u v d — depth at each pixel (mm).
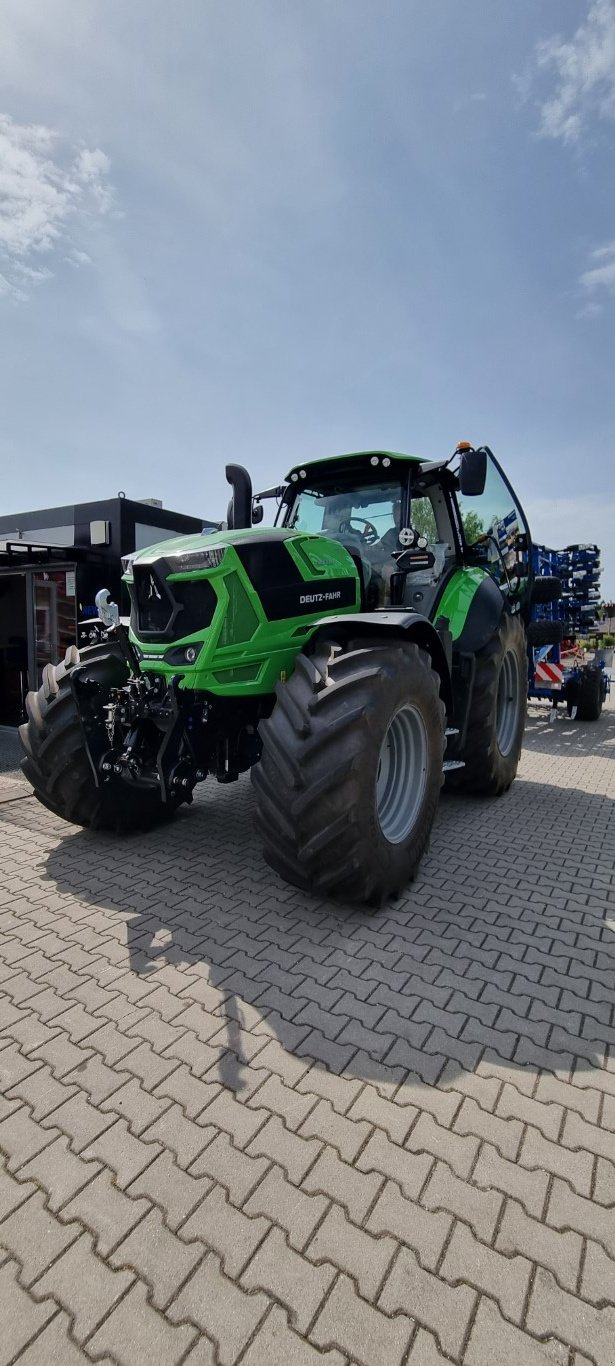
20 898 3385
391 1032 2334
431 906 3342
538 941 2996
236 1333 1385
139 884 3562
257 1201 1681
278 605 3504
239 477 4434
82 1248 1565
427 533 4871
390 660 3164
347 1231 1603
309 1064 2170
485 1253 1552
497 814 5004
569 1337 1377
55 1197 1696
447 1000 2527
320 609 3736
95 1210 1660
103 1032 2326
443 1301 1447
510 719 5551
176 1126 1921
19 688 9148
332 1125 1925
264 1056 2209
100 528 7801
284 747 2951
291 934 3020
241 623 3354
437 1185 1731
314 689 3010
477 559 5301
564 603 10648
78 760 3912
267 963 2770
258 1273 1505
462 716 4711
